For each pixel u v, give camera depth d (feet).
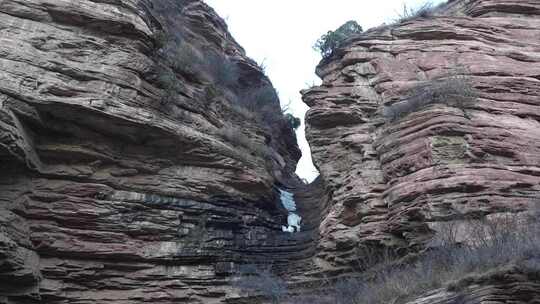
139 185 45.57
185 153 48.62
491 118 46.32
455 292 29.45
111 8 46.42
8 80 39.01
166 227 44.75
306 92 58.23
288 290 44.68
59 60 42.29
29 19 42.86
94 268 40.83
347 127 53.06
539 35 58.65
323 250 46.21
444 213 39.06
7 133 36.88
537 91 50.70
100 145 44.24
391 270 39.09
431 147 42.83
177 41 58.90
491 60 53.72
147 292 41.88
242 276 45.62
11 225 37.50
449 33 57.26
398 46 57.11
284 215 57.67
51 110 41.04
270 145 67.51
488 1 62.03
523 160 43.01
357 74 56.44
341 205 47.03
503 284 28.09
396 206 42.22
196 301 42.98
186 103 50.57
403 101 49.90
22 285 37.55
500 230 35.29
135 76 45.73
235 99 63.00
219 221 47.91
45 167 42.01
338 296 39.70
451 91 47.11
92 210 41.93
